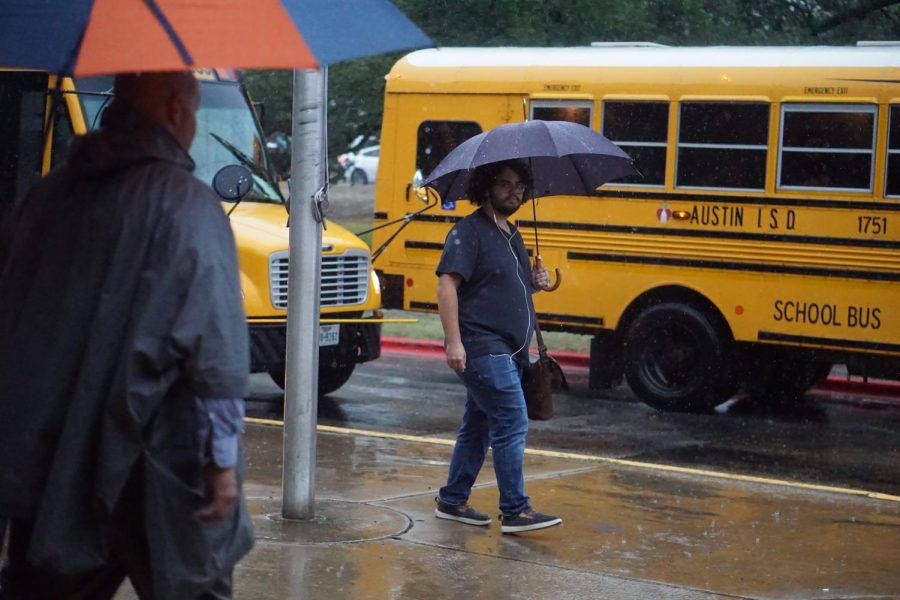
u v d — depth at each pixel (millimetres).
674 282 13555
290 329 7621
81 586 4145
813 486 9508
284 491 7730
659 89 13586
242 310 3838
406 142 14883
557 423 12750
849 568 7195
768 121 13102
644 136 13695
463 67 14625
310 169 7414
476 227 7613
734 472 10391
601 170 8523
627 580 6801
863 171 12703
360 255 12961
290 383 7648
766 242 13141
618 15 20078
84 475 3770
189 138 4070
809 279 12953
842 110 12773
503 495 7711
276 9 3781
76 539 3771
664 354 13703
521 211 14359
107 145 3949
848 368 12945
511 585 6633
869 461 11031
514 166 7645
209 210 3863
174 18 3678
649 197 13672
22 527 4141
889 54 12727
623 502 8711
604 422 12867
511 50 14656
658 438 11961
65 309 3854
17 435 3842
